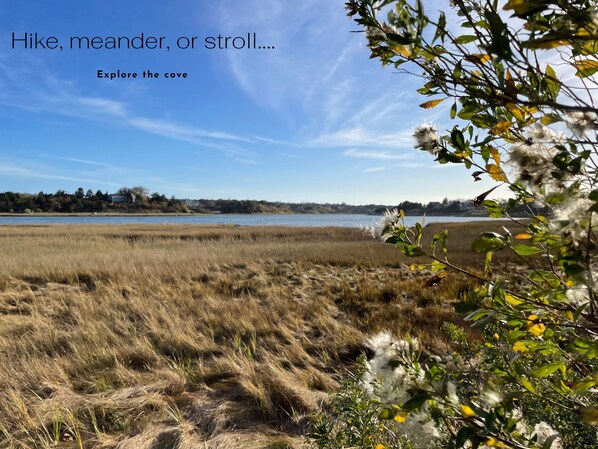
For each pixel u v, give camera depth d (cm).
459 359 205
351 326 812
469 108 94
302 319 849
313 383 530
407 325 781
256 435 400
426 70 96
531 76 84
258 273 1383
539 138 76
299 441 376
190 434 407
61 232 3469
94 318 791
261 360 616
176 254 1797
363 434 187
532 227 93
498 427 86
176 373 548
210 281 1214
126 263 1462
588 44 72
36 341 650
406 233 113
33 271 1292
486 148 96
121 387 511
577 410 91
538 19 73
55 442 389
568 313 101
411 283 1148
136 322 764
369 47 104
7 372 520
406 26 90
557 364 101
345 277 1347
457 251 1619
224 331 739
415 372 94
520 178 77
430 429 98
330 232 3731
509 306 96
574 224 71
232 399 480
